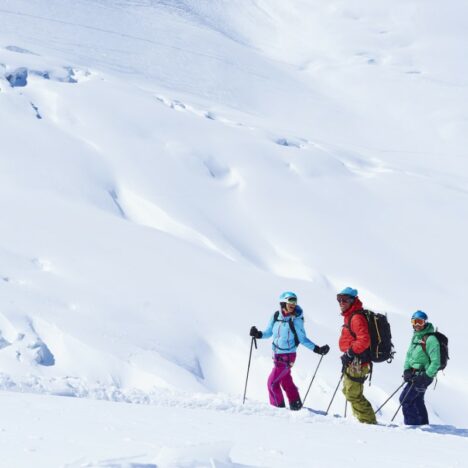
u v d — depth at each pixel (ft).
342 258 158.30
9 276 98.68
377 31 570.05
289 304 62.95
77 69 241.14
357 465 25.44
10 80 209.67
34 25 347.97
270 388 63.36
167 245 129.80
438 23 591.37
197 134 210.59
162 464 16.92
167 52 387.75
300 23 574.97
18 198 136.98
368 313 58.70
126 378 81.30
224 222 165.78
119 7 458.50
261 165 202.90
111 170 175.42
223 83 367.66
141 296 101.24
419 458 29.84
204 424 34.65
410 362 61.93
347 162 235.61
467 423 91.71
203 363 89.40
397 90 457.68
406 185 219.41
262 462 23.52
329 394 85.56
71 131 191.21
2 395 38.75
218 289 110.63
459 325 131.54
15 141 171.22
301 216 177.88
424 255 168.86
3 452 20.75
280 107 363.15
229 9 565.94
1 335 81.92
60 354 82.58
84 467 16.94
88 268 107.96
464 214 204.03
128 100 220.02
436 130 395.55
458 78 499.92
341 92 442.50
